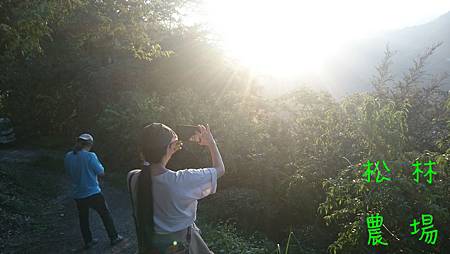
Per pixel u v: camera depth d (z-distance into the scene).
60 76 16.64
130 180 2.41
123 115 11.91
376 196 4.43
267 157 9.66
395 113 5.26
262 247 6.50
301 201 7.95
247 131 10.28
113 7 10.02
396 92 9.29
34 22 5.73
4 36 5.63
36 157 12.93
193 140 2.51
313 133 8.93
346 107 7.55
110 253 5.68
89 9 10.94
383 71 9.91
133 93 13.13
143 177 2.30
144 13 10.38
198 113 10.98
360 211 4.84
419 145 7.55
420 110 8.34
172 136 2.34
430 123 7.96
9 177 8.84
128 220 7.40
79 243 6.05
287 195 8.13
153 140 2.28
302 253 6.53
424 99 8.69
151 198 2.27
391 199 4.40
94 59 16.23
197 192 2.32
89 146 5.55
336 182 5.01
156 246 2.26
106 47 15.14
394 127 5.19
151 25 13.82
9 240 5.96
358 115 6.15
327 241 7.04
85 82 15.77
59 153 14.28
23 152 14.36
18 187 8.42
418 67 9.61
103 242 6.08
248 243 6.29
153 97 12.54
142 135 2.32
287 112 10.92
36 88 16.81
